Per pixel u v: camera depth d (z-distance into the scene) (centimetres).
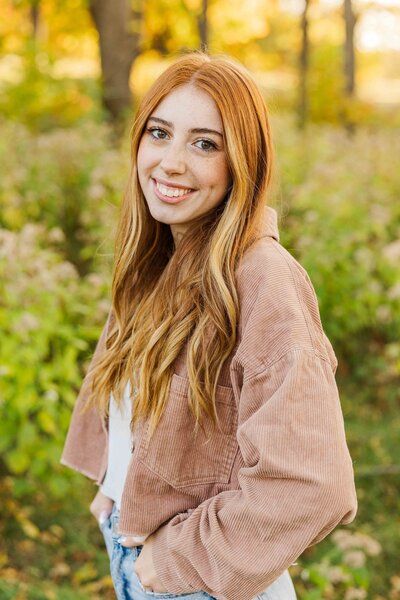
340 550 258
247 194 125
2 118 709
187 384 127
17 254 301
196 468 130
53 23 1054
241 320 121
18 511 301
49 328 275
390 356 391
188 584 125
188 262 133
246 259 123
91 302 320
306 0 1066
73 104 836
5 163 514
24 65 830
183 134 126
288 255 125
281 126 625
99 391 150
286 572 142
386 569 288
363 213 429
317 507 110
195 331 125
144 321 143
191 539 122
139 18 945
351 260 411
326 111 1104
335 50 1141
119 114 874
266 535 113
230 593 118
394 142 590
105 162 518
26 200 480
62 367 275
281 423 110
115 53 884
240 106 125
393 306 393
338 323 407
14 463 273
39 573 276
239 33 1175
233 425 127
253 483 115
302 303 118
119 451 150
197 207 130
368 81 1595
